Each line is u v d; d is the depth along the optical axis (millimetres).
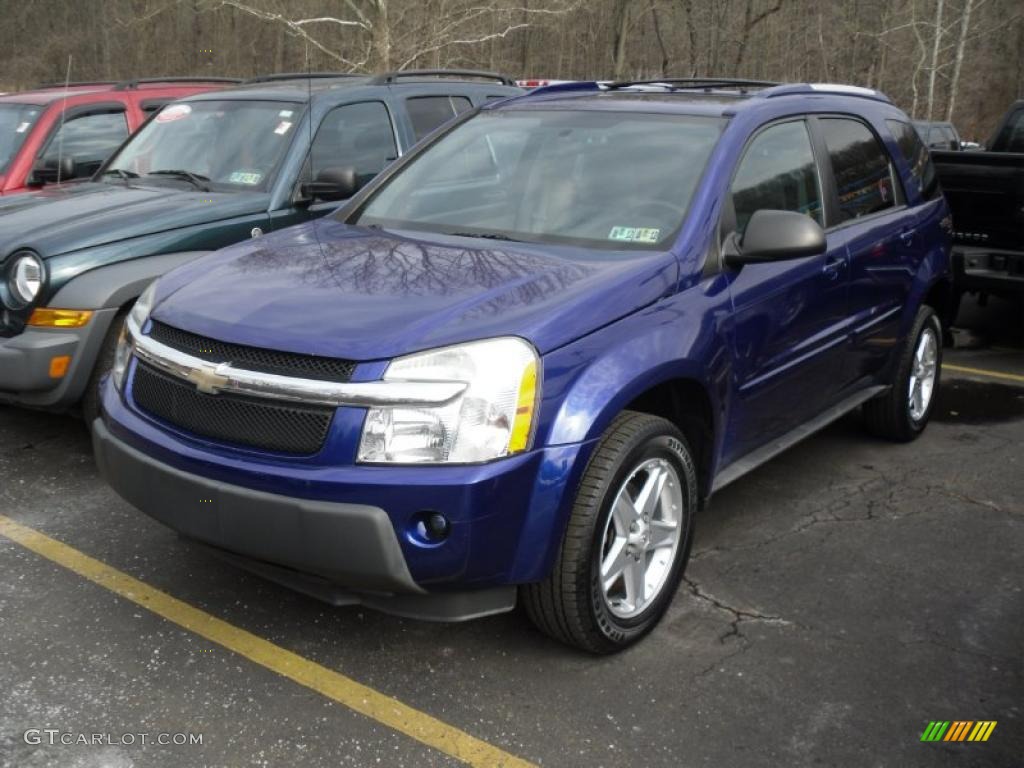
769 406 4176
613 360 3217
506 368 2992
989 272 7207
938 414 6172
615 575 3336
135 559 4035
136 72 30984
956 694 3254
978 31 34562
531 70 35156
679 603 3785
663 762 2908
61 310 4828
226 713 3086
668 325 3451
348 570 2961
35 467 4961
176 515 3205
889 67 34812
